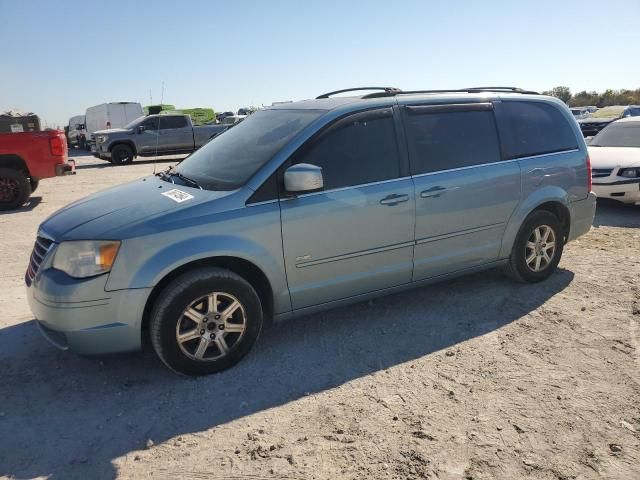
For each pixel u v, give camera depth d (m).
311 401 3.34
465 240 4.65
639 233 7.32
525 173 4.89
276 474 2.69
